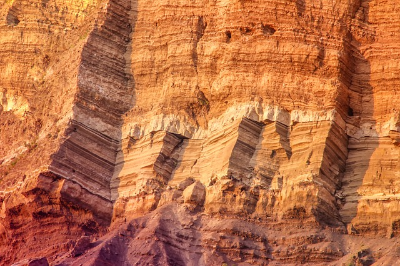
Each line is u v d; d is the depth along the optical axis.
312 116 101.62
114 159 107.56
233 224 97.38
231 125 102.94
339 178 100.50
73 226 103.94
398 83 103.19
